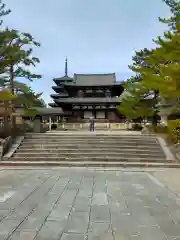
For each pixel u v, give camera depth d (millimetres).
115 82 42594
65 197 6668
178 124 15852
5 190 7438
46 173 10492
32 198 6566
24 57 20047
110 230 4469
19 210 5582
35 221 4902
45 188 7711
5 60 17422
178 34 12430
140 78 27484
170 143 15617
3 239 4062
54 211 5516
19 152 14633
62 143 16109
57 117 41969
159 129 20125
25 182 8633
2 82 19828
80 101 39781
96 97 42312
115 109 40750
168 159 13188
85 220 4969
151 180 9023
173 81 12445
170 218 5102
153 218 5102
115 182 8656
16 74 21891
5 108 20547
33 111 22453
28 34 20234
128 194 7020
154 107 25953
